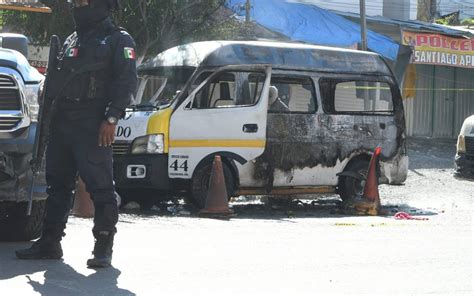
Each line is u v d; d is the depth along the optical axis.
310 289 6.55
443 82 32.88
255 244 8.64
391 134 14.79
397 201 16.09
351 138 14.25
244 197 15.71
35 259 7.20
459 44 28.91
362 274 7.23
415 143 30.11
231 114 12.94
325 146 13.91
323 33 25.05
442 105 32.94
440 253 8.43
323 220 11.70
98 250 6.94
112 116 6.62
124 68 6.68
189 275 6.89
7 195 7.36
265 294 6.31
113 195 6.87
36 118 7.48
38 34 18.08
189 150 12.68
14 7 16.45
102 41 6.71
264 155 13.23
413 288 6.72
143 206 13.76
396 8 33.56
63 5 16.78
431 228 10.63
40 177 7.56
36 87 7.57
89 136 6.72
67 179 7.11
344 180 14.26
